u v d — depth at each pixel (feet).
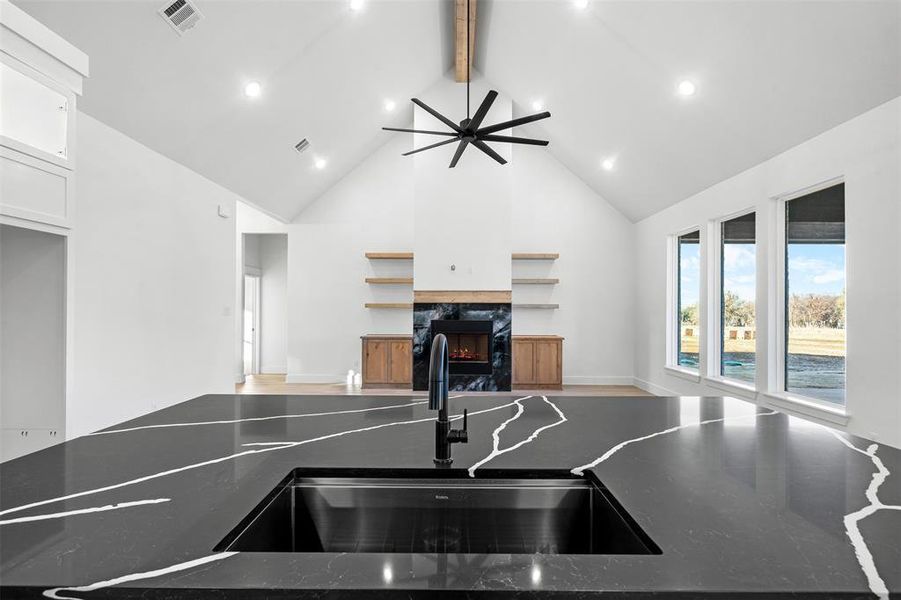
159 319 15.57
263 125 17.49
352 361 26.48
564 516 3.81
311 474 3.82
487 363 22.97
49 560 2.39
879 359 10.82
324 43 15.52
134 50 11.64
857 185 11.43
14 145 7.40
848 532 2.74
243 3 12.26
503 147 23.15
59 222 8.27
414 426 5.11
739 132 14.85
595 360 26.43
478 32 20.24
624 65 15.64
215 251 19.11
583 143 22.24
